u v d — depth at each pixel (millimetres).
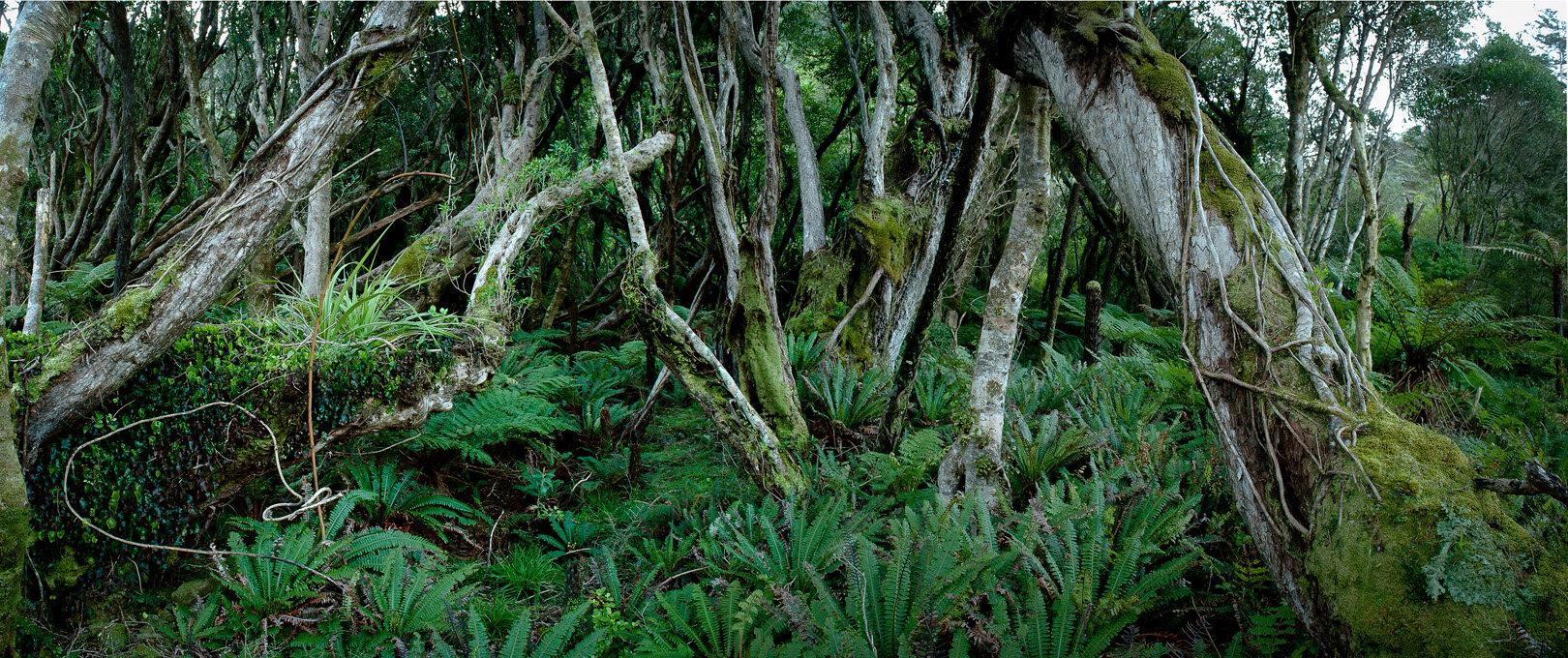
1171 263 2518
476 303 4430
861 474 4324
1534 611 1698
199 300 2889
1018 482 3902
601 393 6445
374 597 2830
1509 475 2451
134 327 2705
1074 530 2918
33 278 2781
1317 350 2188
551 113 8656
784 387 4691
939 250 4055
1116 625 2412
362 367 3338
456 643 2686
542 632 2799
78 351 2652
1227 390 2346
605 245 10961
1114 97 2637
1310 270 2348
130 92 4457
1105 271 12977
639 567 3471
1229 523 3178
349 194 8758
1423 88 11547
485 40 8398
